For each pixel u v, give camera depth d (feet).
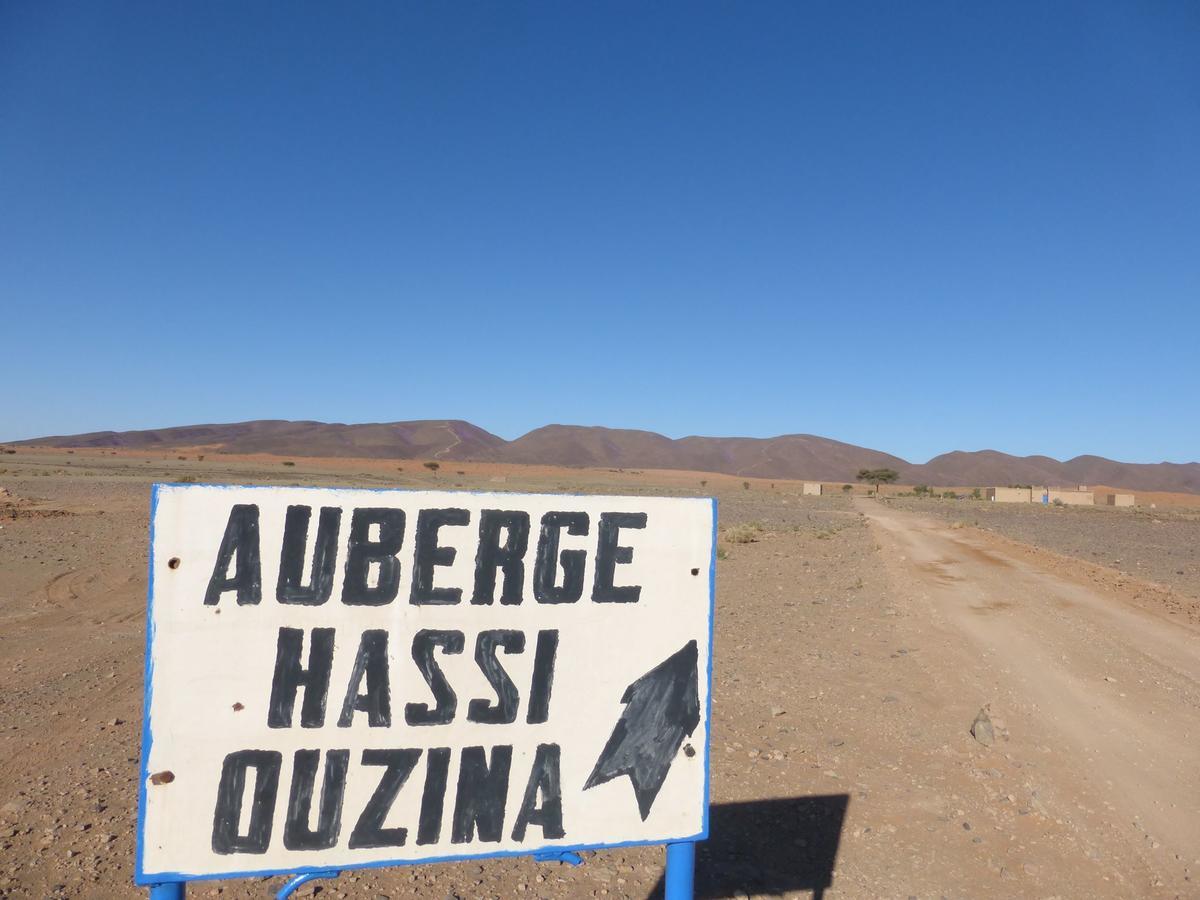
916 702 29.01
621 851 17.65
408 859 9.96
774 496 331.36
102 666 30.83
